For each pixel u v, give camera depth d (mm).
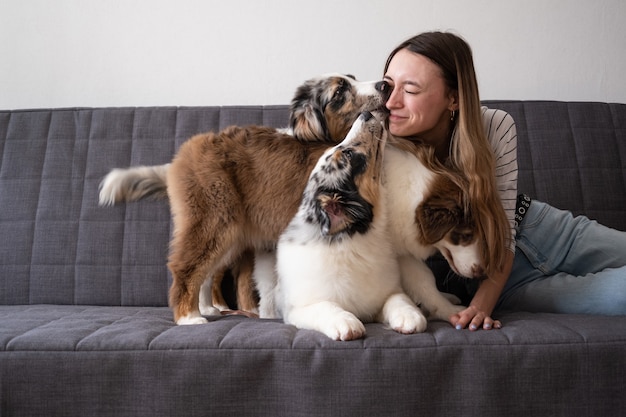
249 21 3193
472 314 1828
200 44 3197
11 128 2793
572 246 2348
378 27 3191
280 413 1578
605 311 1987
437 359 1576
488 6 3180
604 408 1576
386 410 1557
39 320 1963
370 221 1953
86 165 2725
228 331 1740
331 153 1987
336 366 1568
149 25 3191
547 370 1575
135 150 2746
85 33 3188
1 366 1591
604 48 3193
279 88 3207
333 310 1771
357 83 2371
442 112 2174
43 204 2654
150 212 2633
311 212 1969
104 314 2176
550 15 3182
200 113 2814
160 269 2574
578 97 3207
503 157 2246
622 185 2701
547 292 2164
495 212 1990
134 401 1585
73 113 2830
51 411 1585
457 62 2096
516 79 3207
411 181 2027
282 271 2006
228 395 1579
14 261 2588
